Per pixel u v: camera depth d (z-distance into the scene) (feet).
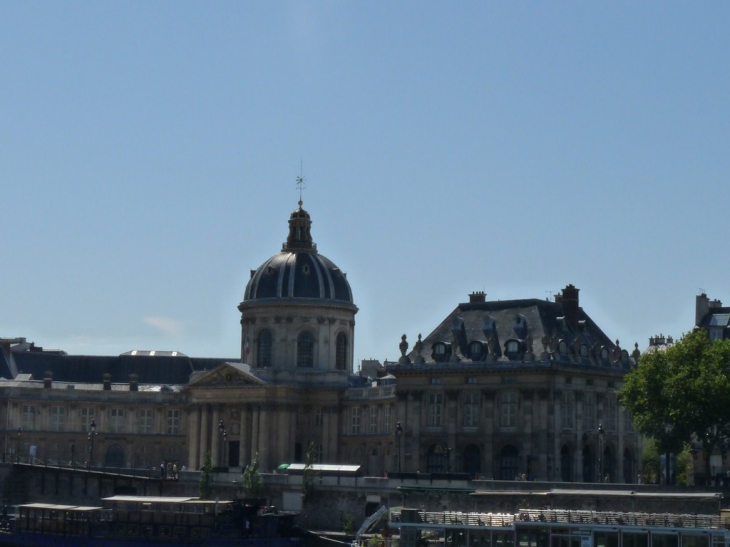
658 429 371.76
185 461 501.97
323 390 488.44
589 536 281.54
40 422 505.25
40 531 346.13
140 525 334.85
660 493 321.32
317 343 496.23
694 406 358.84
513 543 288.10
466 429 415.85
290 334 494.59
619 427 433.89
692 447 432.25
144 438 505.66
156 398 506.89
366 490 376.89
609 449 429.79
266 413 479.00
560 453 407.23
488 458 410.93
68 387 509.35
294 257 505.66
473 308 433.48
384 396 466.29
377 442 472.03
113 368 536.01
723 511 297.33
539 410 404.16
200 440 489.67
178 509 335.67
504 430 409.69
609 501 317.63
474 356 418.10
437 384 422.41
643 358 375.45
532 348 411.54
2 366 523.29
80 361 537.24
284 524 334.24
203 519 329.31
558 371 406.00
